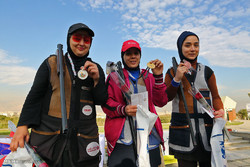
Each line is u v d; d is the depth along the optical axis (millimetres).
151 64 1807
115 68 1726
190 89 2090
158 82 1869
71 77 1456
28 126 1349
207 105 1979
